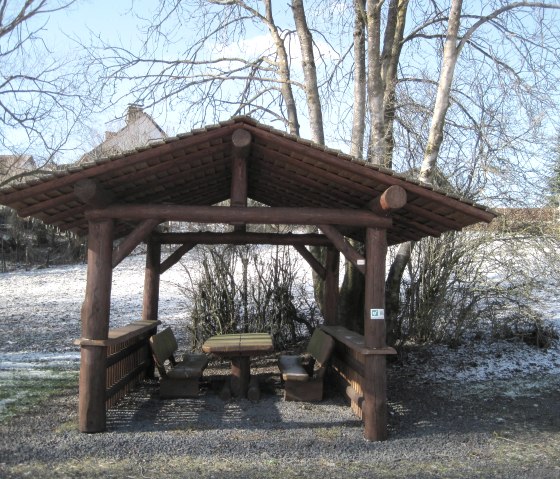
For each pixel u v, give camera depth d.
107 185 5.34
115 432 5.36
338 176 5.44
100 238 5.36
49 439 5.07
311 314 10.23
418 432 5.65
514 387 7.64
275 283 10.12
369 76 8.90
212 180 6.66
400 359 8.98
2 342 10.37
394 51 10.43
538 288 9.73
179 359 9.33
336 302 8.20
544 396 7.19
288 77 11.14
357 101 9.46
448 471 4.54
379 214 5.48
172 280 18.66
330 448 5.07
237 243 8.11
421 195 5.20
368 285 5.51
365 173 5.13
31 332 11.39
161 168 5.38
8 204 5.08
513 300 9.57
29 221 25.22
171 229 15.02
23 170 16.84
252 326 10.02
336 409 6.42
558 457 4.95
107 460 4.62
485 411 6.49
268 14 11.29
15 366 8.33
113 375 6.25
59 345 10.12
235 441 5.20
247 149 5.13
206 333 9.88
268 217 5.43
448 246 9.40
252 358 9.50
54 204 5.34
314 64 10.25
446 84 8.27
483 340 9.96
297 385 6.80
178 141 4.98
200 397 6.86
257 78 10.85
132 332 6.18
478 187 9.59
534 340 9.76
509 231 9.65
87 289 5.36
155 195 6.33
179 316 13.05
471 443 5.32
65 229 6.61
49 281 20.27
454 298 9.58
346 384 6.78
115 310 13.83
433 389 7.54
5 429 5.31
